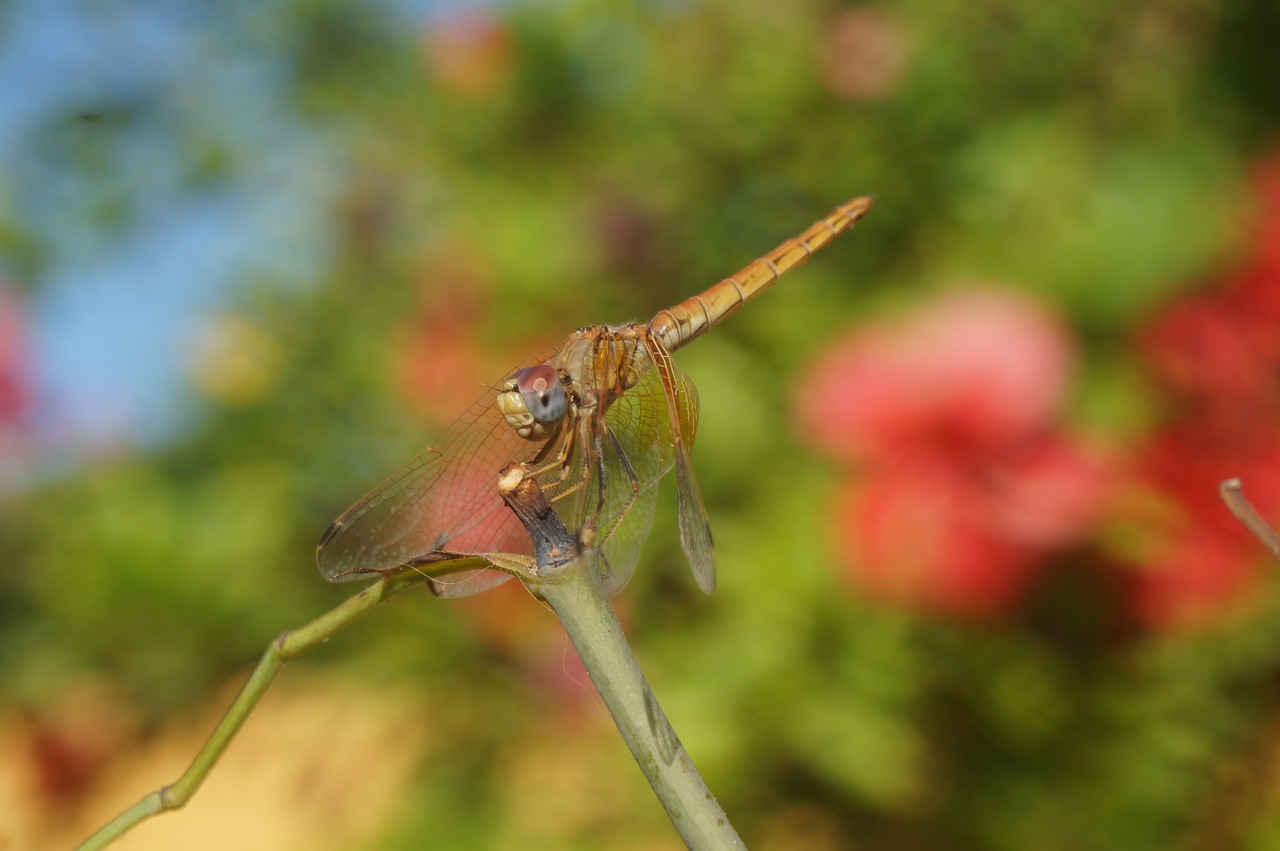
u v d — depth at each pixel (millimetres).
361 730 658
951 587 600
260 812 837
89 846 524
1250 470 603
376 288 714
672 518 625
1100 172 632
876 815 618
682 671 610
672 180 656
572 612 517
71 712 677
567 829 637
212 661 660
